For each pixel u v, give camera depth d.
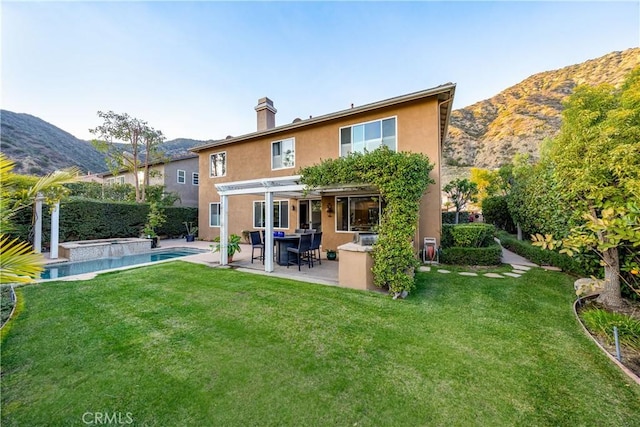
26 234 10.27
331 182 6.32
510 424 2.22
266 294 5.62
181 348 3.42
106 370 2.95
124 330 3.92
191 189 22.69
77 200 12.61
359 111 10.04
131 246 12.34
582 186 4.33
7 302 5.06
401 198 5.55
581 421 2.26
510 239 11.96
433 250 8.71
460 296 5.44
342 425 2.21
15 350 3.36
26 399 2.51
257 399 2.51
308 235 8.46
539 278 6.66
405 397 2.53
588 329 3.95
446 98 9.05
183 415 2.31
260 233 9.71
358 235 6.93
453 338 3.69
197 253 12.62
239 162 14.67
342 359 3.18
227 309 4.76
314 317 4.41
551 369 2.96
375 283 5.75
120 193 19.14
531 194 9.44
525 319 4.30
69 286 6.14
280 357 3.22
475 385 2.70
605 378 2.80
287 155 12.66
